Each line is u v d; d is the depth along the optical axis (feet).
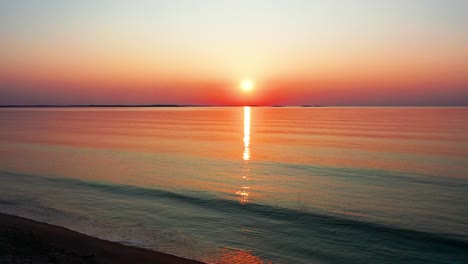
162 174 106.63
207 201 75.87
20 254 41.98
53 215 65.67
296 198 78.54
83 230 57.67
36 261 40.11
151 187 88.63
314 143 191.31
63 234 53.78
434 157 135.74
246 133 266.57
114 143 194.29
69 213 66.95
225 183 94.17
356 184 92.73
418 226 60.18
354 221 62.85
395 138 211.00
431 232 57.36
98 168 116.88
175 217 65.00
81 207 71.00
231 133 266.98
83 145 183.73
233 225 60.95
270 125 377.30
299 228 59.62
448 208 70.44
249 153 154.71
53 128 321.73
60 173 107.24
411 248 51.80
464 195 80.28
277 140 210.59
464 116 596.29
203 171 112.27
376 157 138.31
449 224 61.11
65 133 262.47
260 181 96.89
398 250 51.11
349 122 420.77
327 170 113.09
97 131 284.82
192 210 69.46
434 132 252.21
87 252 46.50
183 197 79.15
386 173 106.93
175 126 361.51
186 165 123.85
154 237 54.95
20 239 47.11
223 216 65.77
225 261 47.06
